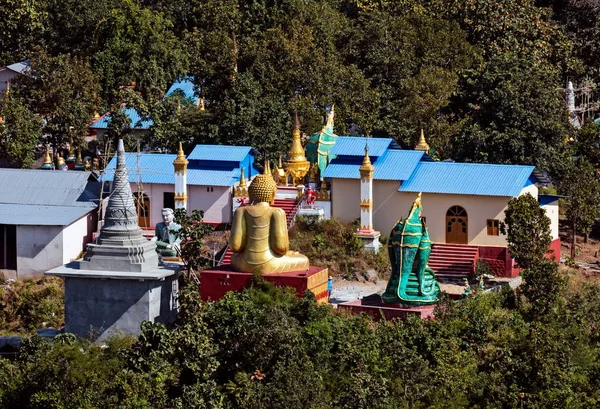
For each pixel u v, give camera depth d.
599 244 95.44
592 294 76.12
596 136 106.00
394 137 104.12
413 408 62.25
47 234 83.38
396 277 71.88
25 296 79.12
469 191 85.44
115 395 60.38
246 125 97.56
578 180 93.06
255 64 109.06
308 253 83.75
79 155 105.44
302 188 89.69
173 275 71.31
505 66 107.50
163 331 63.09
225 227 90.31
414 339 66.75
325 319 66.62
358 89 107.50
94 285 69.19
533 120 101.44
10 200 87.75
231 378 63.81
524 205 79.69
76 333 69.44
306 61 108.56
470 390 64.50
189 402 59.62
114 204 70.38
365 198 85.69
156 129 102.19
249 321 64.56
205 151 92.88
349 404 60.84
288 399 59.69
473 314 69.88
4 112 102.00
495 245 85.06
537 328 67.75
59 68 107.38
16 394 61.56
